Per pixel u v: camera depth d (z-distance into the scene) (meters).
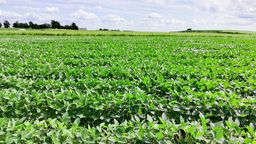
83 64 15.77
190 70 12.45
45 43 32.12
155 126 5.16
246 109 7.25
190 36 60.59
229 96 8.30
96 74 12.19
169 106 7.51
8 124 5.50
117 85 9.99
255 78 11.55
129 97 7.61
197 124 5.30
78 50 23.36
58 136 5.12
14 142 5.10
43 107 7.98
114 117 7.36
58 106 7.74
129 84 9.91
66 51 21.77
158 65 13.83
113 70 12.79
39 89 9.91
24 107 7.91
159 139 4.80
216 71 12.20
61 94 8.15
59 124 5.54
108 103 7.59
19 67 13.45
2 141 4.98
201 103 7.50
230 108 7.30
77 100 7.74
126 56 18.52
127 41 36.75
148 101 7.59
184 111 7.33
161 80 10.15
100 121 7.52
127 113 7.41
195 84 9.94
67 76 11.69
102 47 26.16
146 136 4.97
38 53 19.94
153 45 29.56
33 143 4.98
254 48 26.55
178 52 22.69
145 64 14.32
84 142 4.94
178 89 9.50
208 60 16.22
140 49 23.78
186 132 5.03
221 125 5.30
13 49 23.98
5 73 12.46
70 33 64.75
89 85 10.17
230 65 15.01
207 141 4.70
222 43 35.25
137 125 5.48
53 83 10.30
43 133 5.42
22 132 5.14
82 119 7.57
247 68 13.23
